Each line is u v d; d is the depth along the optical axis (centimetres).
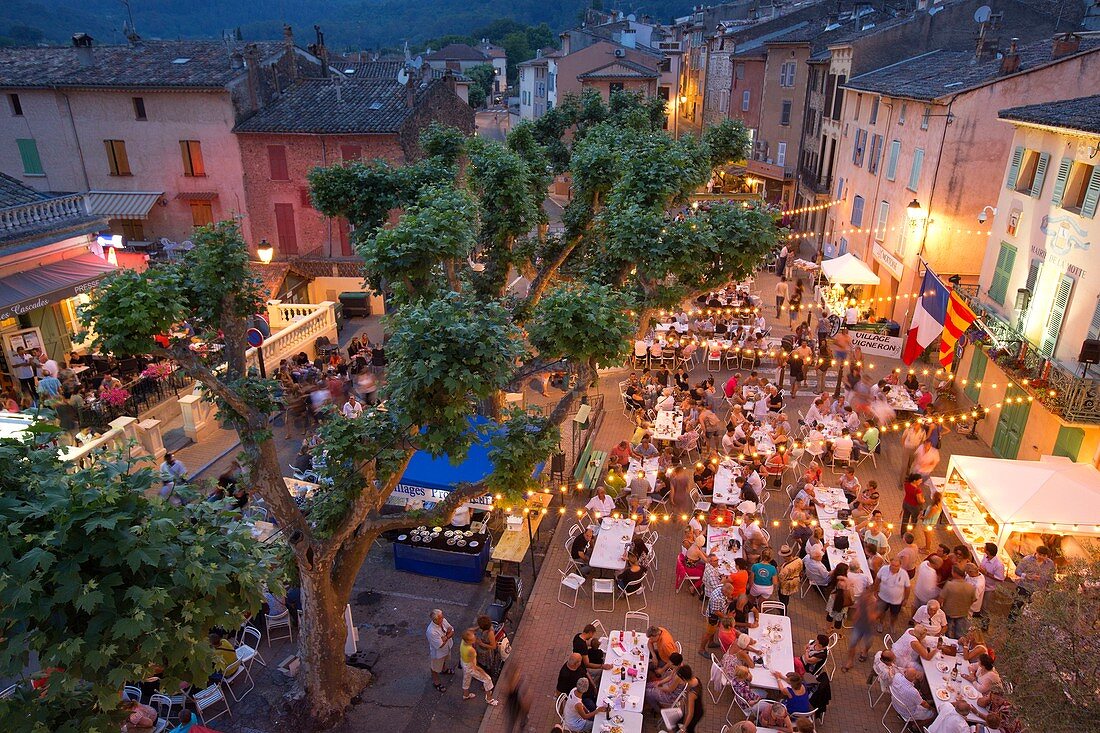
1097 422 1498
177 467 1564
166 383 2055
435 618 1189
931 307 2077
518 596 1441
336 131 3011
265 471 1050
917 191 2586
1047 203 1797
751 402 2045
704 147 2369
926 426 1892
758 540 1415
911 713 1095
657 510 1698
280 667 1252
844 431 1914
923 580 1318
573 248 1930
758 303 2981
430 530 1519
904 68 3159
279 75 3375
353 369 2294
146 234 3259
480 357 934
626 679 1120
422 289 1402
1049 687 783
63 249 2136
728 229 1534
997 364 1830
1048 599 831
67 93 3073
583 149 1848
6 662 572
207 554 682
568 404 1116
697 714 1088
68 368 1942
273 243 3231
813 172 4153
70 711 651
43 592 598
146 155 3147
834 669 1251
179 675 672
